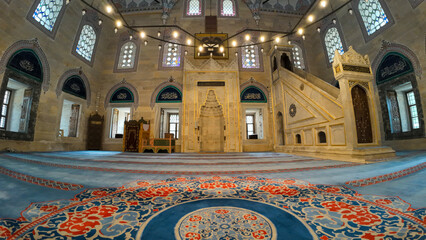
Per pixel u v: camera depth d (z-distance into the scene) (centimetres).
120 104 1090
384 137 745
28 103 727
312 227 119
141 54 1150
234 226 121
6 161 372
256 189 208
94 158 512
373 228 116
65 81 884
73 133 951
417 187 203
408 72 675
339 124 521
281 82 936
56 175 265
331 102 559
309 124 674
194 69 1090
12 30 660
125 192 196
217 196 184
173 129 1233
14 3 661
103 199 174
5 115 718
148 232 113
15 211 142
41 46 769
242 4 1249
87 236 107
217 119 1086
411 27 669
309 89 684
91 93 1045
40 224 121
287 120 862
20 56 690
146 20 1209
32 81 734
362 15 870
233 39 1185
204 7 1230
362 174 281
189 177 272
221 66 1108
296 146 771
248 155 720
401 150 688
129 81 1114
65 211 144
